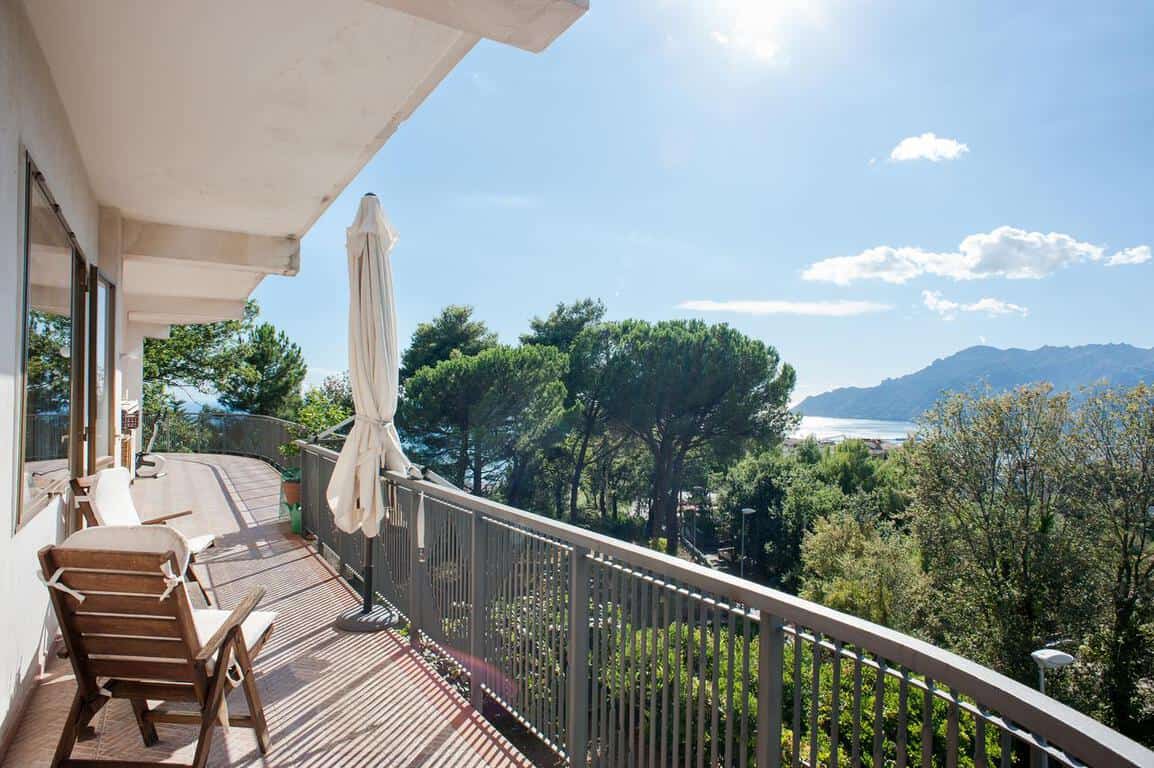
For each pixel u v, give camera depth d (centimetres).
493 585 298
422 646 373
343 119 356
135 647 211
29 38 249
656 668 200
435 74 305
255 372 2445
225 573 524
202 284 859
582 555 238
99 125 362
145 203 516
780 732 161
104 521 322
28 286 249
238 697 305
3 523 215
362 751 260
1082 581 1733
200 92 322
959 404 1984
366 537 412
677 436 2823
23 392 242
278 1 245
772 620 161
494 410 2472
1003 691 107
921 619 2031
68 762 210
